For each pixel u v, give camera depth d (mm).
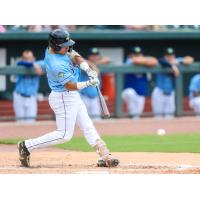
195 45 84000
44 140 33625
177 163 36094
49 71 32938
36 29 76375
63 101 33156
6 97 74875
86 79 66375
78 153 41500
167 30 80625
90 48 80062
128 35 77938
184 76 82125
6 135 56094
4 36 73938
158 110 75625
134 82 73688
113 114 73312
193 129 62875
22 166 34125
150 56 82312
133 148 44969
